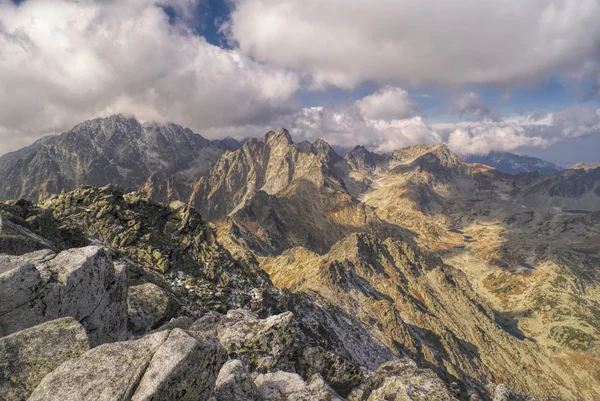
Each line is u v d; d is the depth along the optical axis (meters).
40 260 16.06
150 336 11.78
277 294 57.28
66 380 10.13
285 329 22.14
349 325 116.19
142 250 49.12
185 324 22.45
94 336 16.53
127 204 56.47
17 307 13.86
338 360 22.38
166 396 10.20
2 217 25.34
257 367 20.05
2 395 10.47
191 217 62.16
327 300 135.12
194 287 46.38
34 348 11.70
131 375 10.37
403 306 172.25
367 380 21.92
